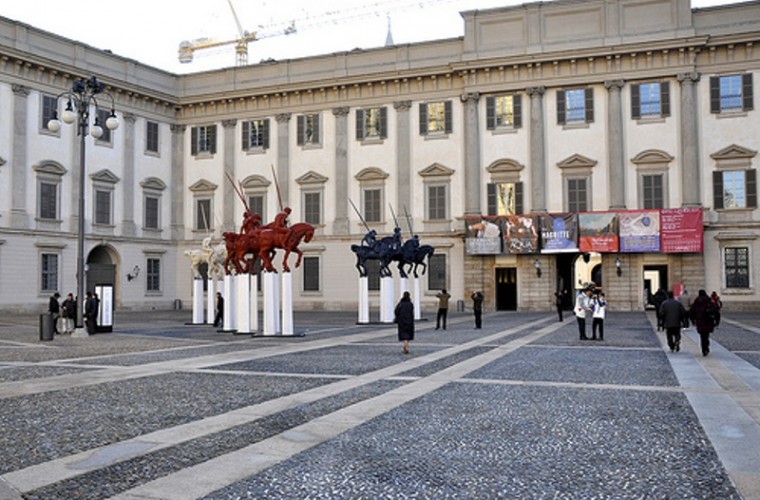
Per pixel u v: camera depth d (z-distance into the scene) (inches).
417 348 805.9
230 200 2162.9
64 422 376.2
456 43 1963.6
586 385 507.8
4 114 1732.3
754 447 319.9
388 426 366.9
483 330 1124.5
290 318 996.6
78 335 1008.2
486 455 308.8
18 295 1744.6
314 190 2078.0
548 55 1840.6
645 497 250.4
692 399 446.3
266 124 2144.4
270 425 370.0
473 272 1899.6
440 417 390.3
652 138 1797.5
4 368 614.5
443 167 1945.1
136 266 2063.2
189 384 514.6
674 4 1768.0
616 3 1808.6
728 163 1742.1
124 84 2020.2
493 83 1907.0
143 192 2102.6
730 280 1733.5
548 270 1852.9
